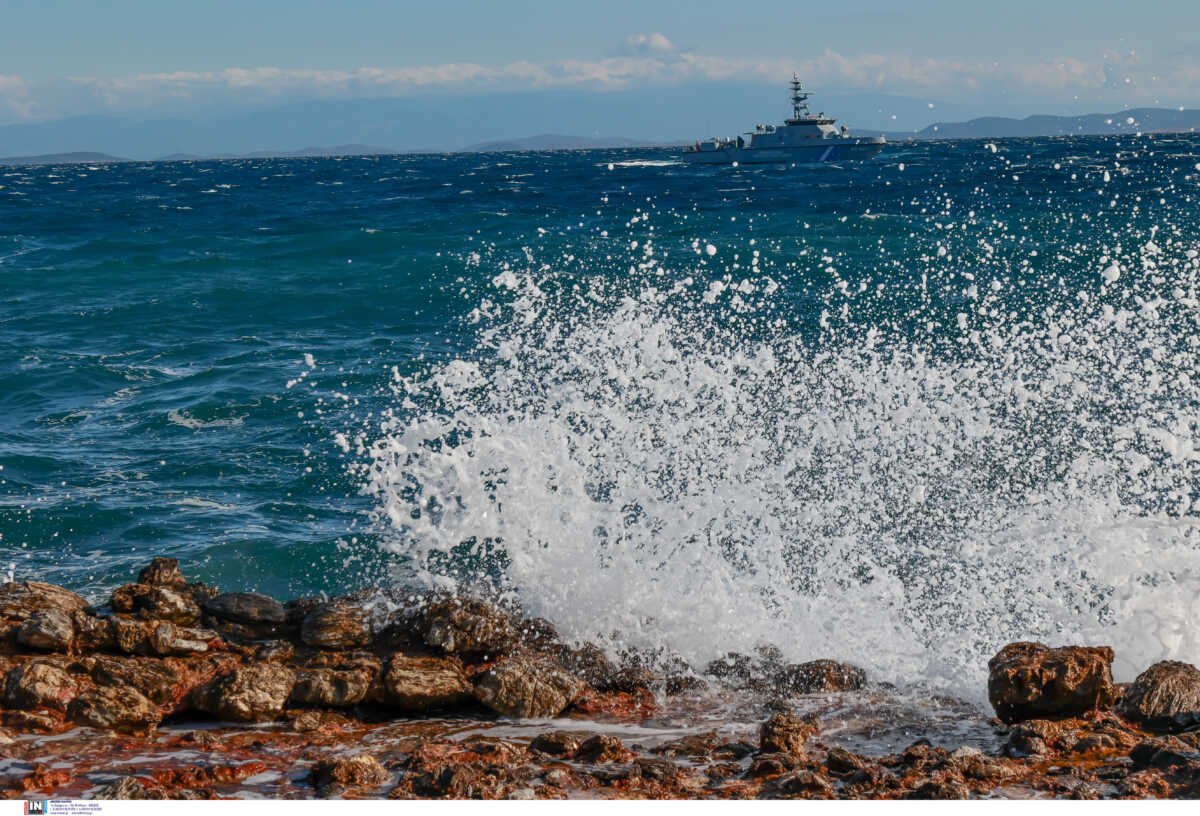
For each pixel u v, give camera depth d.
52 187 100.56
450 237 37.41
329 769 5.88
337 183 94.50
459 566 9.57
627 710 7.27
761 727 6.60
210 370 19.14
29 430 15.64
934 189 52.44
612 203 54.62
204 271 31.81
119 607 7.95
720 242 33.19
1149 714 6.61
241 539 11.13
